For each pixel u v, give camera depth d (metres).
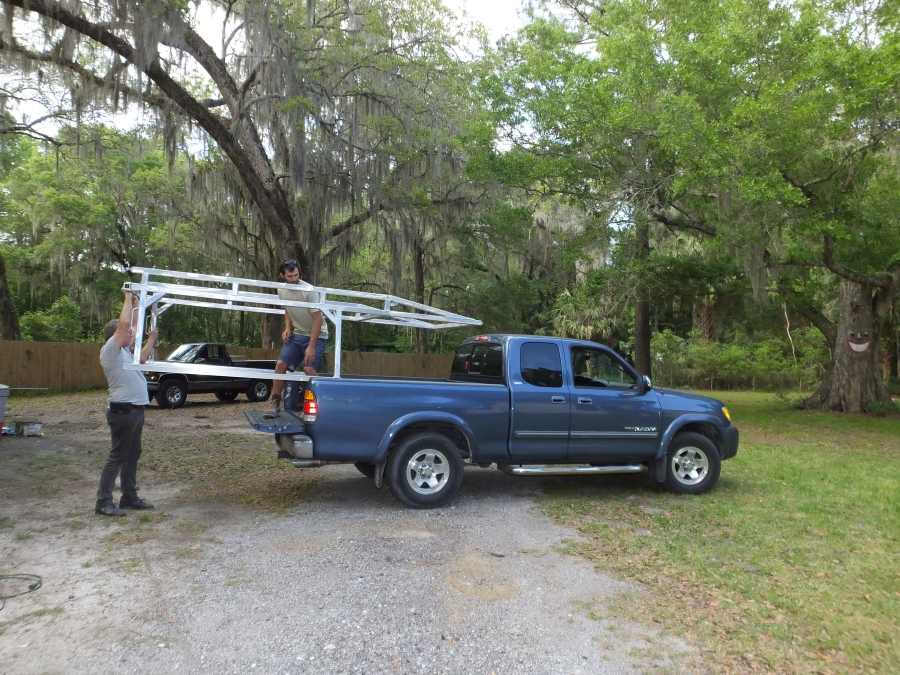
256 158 19.09
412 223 22.28
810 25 11.83
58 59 14.96
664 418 7.54
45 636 3.62
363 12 18.05
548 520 6.30
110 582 4.46
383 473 6.76
